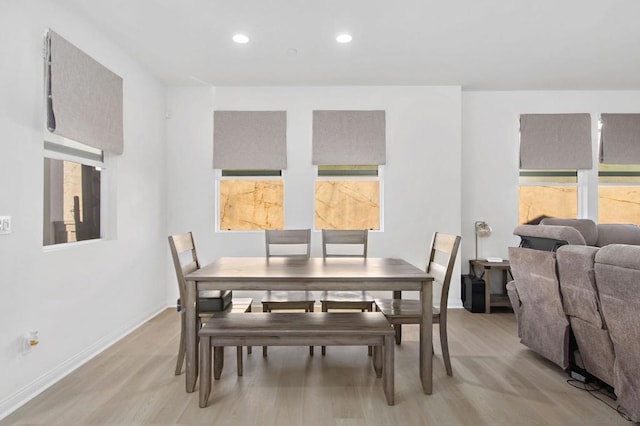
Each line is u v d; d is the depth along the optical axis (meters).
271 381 2.39
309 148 4.38
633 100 4.56
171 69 3.82
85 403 2.10
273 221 4.45
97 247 2.91
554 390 2.27
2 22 2.02
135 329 3.46
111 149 3.05
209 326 2.14
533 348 2.75
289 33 3.09
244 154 4.34
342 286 2.24
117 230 3.23
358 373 2.52
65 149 2.67
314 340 2.10
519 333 2.93
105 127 2.96
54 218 2.58
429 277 2.23
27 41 2.20
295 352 2.92
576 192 4.62
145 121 3.79
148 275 3.83
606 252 1.94
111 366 2.61
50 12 2.40
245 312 2.54
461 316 3.98
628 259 1.78
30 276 2.21
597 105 4.56
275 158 4.35
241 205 4.46
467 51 3.44
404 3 2.66
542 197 4.56
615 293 1.88
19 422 1.91
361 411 2.02
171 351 2.90
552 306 2.45
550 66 3.79
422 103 4.36
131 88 3.51
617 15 2.82
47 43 2.33
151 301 3.89
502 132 4.59
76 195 2.83
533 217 4.57
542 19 2.88
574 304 2.24
